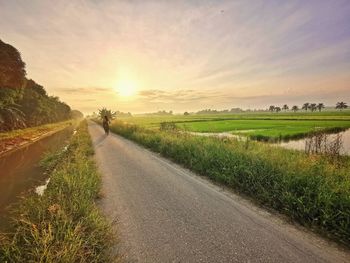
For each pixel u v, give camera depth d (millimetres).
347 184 4574
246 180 5805
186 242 3529
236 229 3891
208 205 4953
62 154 13109
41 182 8281
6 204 6180
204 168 7625
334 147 7953
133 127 23109
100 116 32406
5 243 3146
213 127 36656
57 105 89562
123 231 3906
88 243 3137
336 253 3184
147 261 3084
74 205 4070
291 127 35812
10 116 35500
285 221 4160
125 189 6145
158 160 10008
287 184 4941
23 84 34750
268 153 7742
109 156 11273
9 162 12953
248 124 45031
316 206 4102
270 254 3174
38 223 3480
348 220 3604
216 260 3078
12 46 30594
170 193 5758
